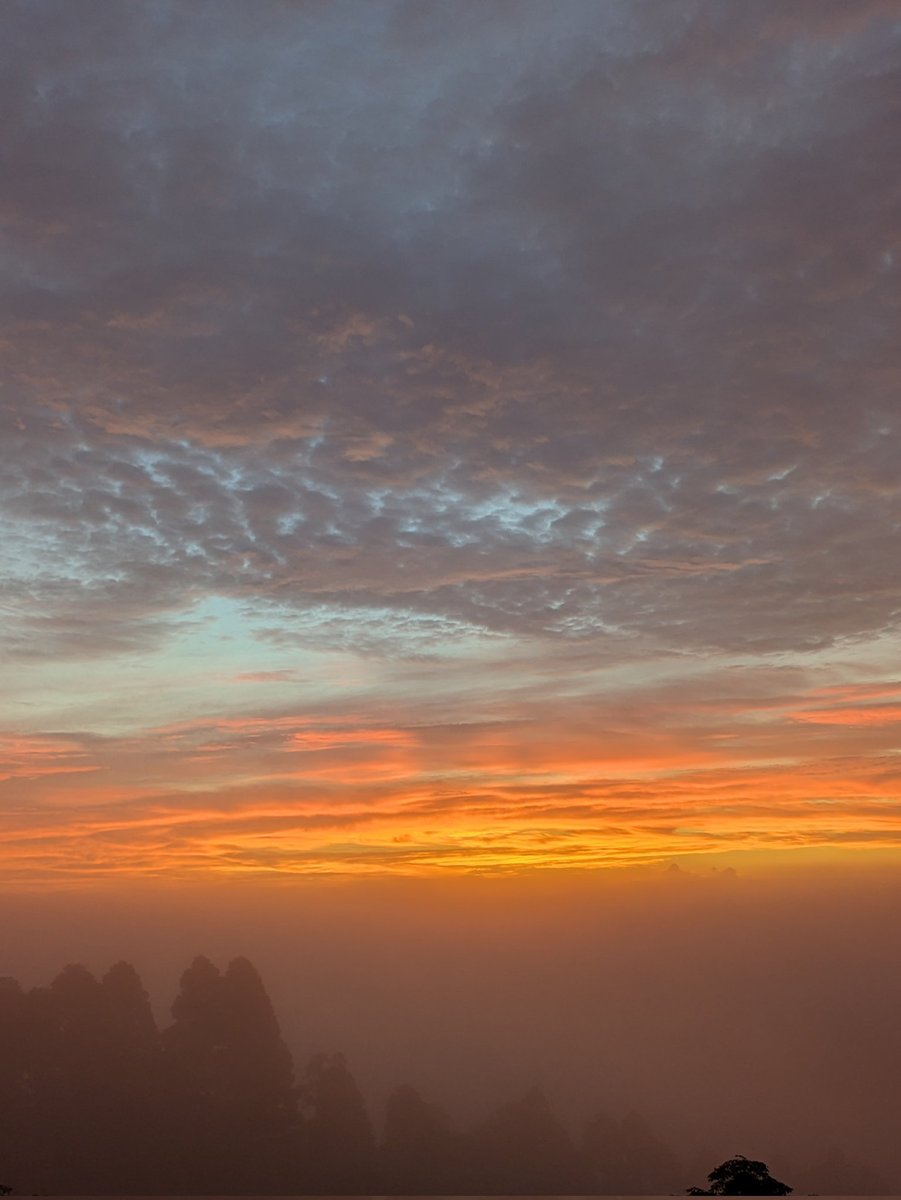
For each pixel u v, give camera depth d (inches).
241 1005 3966.5
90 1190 3390.7
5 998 3784.5
